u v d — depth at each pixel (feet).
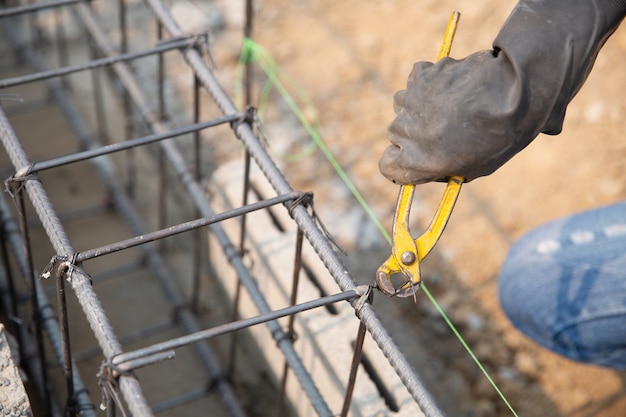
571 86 7.06
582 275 10.25
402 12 20.57
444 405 15.12
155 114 12.75
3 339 8.77
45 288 14.05
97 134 17.57
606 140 18.26
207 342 14.29
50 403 10.84
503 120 6.93
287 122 18.80
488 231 17.22
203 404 13.12
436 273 16.74
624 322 10.00
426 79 7.29
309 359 11.66
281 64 19.75
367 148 18.45
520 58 6.94
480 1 20.56
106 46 13.19
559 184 17.75
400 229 7.39
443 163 7.09
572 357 10.88
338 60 19.86
